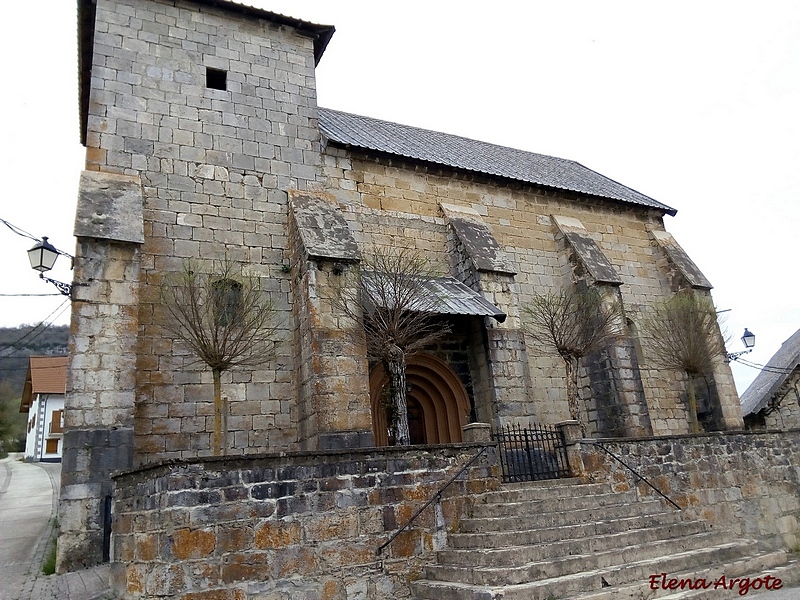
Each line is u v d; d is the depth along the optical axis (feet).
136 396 42.73
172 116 50.93
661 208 79.77
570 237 68.33
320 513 29.04
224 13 56.75
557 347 53.31
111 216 43.06
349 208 57.72
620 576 28.63
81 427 37.70
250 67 56.34
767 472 49.88
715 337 65.72
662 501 41.16
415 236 60.49
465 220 62.34
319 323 45.34
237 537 26.76
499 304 57.21
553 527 32.37
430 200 63.46
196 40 54.49
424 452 33.22
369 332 44.37
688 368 61.82
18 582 33.30
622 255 75.61
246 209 51.62
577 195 73.31
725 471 47.03
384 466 31.60
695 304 65.72
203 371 45.50
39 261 39.11
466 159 71.51
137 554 27.45
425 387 57.88
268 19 58.49
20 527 51.52
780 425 76.69
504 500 35.06
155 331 44.70
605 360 61.72
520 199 70.03
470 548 31.27
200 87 53.11
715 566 31.83
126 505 29.84
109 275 41.22
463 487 34.14
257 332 43.75
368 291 44.78
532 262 67.56
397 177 62.03
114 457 37.96
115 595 29.37
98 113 48.03
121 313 40.78
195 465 26.66
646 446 43.47
